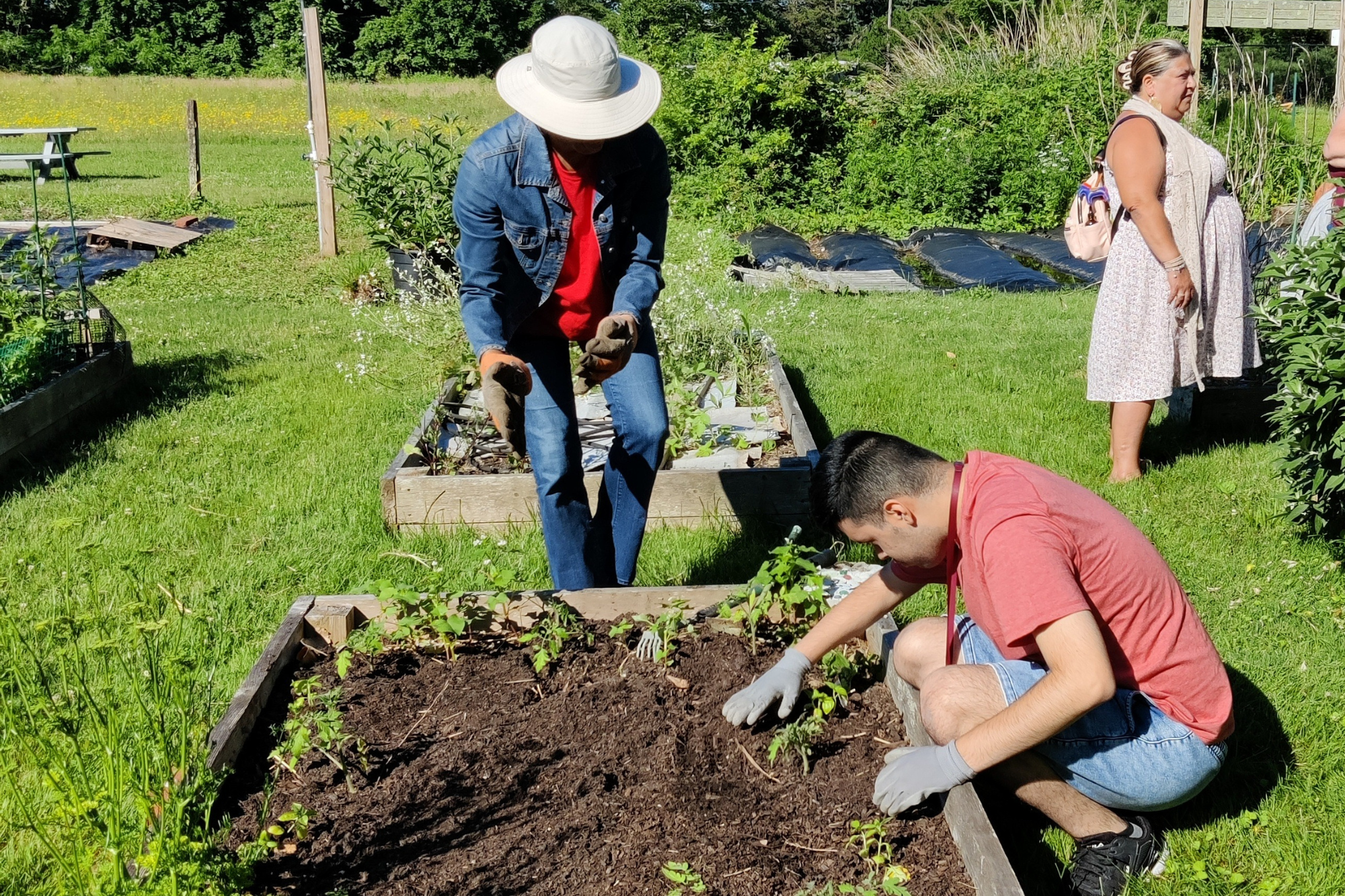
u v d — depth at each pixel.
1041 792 2.74
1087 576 2.55
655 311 7.04
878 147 16.88
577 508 3.83
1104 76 15.70
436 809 2.87
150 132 27.94
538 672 3.46
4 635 2.57
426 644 3.61
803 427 5.62
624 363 3.38
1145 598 2.59
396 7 51.69
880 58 38.44
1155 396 5.12
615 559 3.96
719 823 2.80
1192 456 5.55
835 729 3.19
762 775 2.99
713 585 4.06
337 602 3.70
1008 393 6.78
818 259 13.03
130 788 2.42
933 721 2.80
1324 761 3.16
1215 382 6.02
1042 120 15.55
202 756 2.77
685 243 12.30
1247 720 3.34
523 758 3.06
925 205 15.82
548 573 4.46
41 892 2.68
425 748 3.12
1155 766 2.65
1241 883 2.73
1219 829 2.92
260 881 2.62
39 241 7.15
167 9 49.97
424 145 9.68
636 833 2.77
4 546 4.72
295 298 10.55
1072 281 11.59
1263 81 11.68
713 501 4.95
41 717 2.64
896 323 8.95
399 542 4.84
